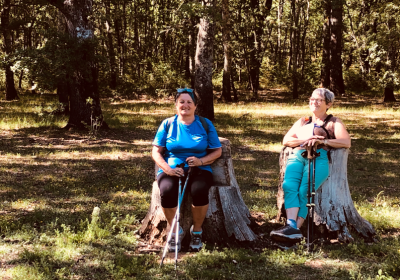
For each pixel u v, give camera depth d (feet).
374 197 21.62
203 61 52.54
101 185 23.24
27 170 26.84
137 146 36.99
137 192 21.85
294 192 14.82
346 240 14.88
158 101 84.48
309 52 131.64
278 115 63.36
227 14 70.44
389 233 16.02
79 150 34.45
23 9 78.69
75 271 12.15
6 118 51.39
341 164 15.46
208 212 14.79
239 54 87.15
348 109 70.54
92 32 42.45
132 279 11.58
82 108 43.52
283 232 14.14
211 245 14.60
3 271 11.96
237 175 26.86
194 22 76.69
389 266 12.44
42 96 89.04
